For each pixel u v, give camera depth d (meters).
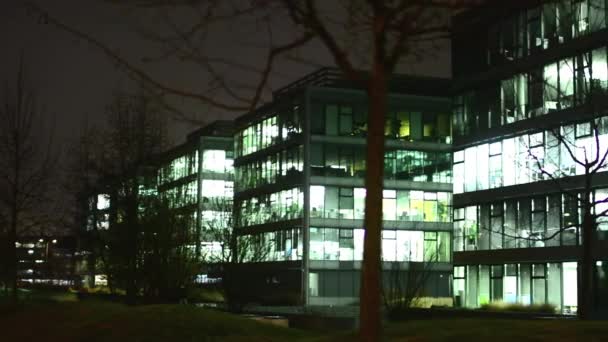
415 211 69.38
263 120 77.00
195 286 45.81
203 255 52.00
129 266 37.34
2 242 33.38
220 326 19.94
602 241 45.25
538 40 52.09
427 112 71.00
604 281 45.09
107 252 39.81
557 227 49.44
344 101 68.88
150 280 37.22
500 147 55.75
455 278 59.38
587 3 48.12
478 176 57.91
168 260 37.62
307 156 67.25
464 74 59.69
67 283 74.31
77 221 40.09
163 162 40.81
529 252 51.31
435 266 68.44
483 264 56.31
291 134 70.50
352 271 66.88
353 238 67.31
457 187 60.25
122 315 21.27
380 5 9.04
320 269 66.12
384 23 9.05
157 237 37.50
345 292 66.44
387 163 69.38
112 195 39.22
